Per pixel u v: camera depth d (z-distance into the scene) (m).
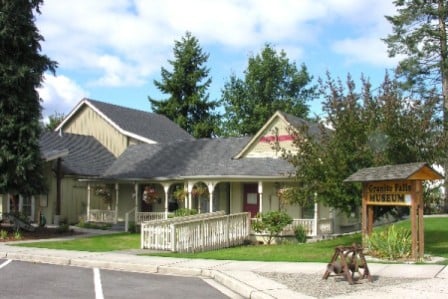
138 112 42.16
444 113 36.16
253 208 27.98
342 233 25.78
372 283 10.50
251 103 58.84
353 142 16.12
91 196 33.31
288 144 27.02
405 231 15.59
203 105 60.53
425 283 10.40
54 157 29.45
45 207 30.92
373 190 15.02
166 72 60.97
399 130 15.99
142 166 31.23
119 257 15.27
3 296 9.67
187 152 31.45
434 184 18.14
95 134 38.31
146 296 9.86
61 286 10.89
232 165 27.55
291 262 13.79
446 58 37.94
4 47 22.33
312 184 16.45
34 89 23.27
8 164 22.09
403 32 39.38
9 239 21.05
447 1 38.09
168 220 19.19
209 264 13.58
